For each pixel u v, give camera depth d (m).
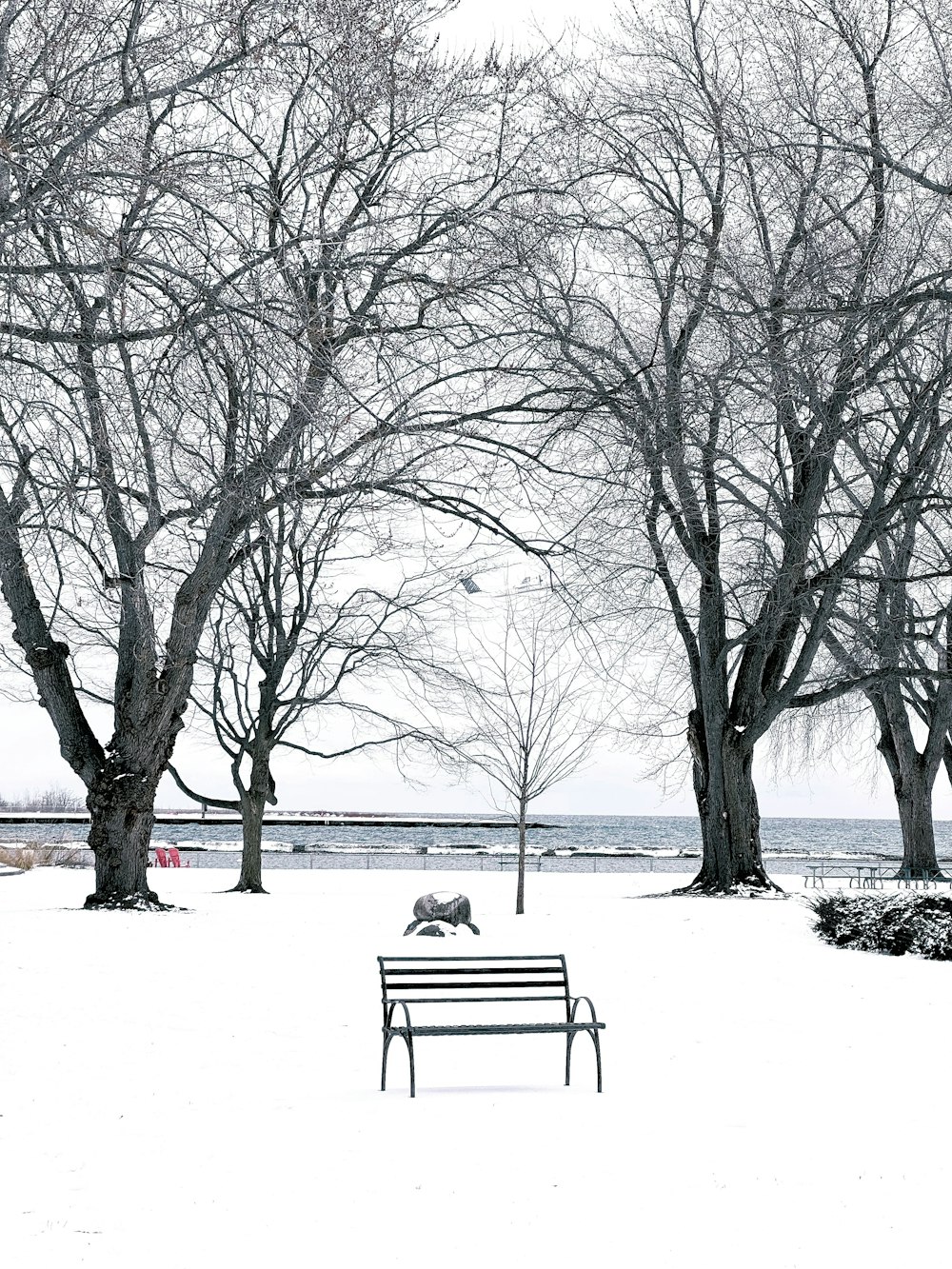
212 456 15.98
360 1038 11.58
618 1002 13.40
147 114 16.06
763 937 19.05
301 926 19.47
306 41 16.09
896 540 30.22
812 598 27.88
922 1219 6.21
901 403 27.86
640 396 21.70
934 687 34.69
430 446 20.50
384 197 19.28
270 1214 6.24
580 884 37.59
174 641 22.89
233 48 15.31
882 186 24.20
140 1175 6.96
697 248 25.14
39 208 12.61
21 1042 11.01
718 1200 6.48
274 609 32.31
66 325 13.18
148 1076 9.80
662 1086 9.45
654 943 18.06
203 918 20.41
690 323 24.08
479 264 19.17
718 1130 8.02
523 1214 6.24
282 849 70.69
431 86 19.55
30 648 23.33
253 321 13.76
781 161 24.03
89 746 23.39
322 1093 9.26
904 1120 8.34
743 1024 12.16
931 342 25.17
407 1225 6.06
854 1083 9.52
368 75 18.42
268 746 31.80
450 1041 11.43
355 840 107.69
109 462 13.80
